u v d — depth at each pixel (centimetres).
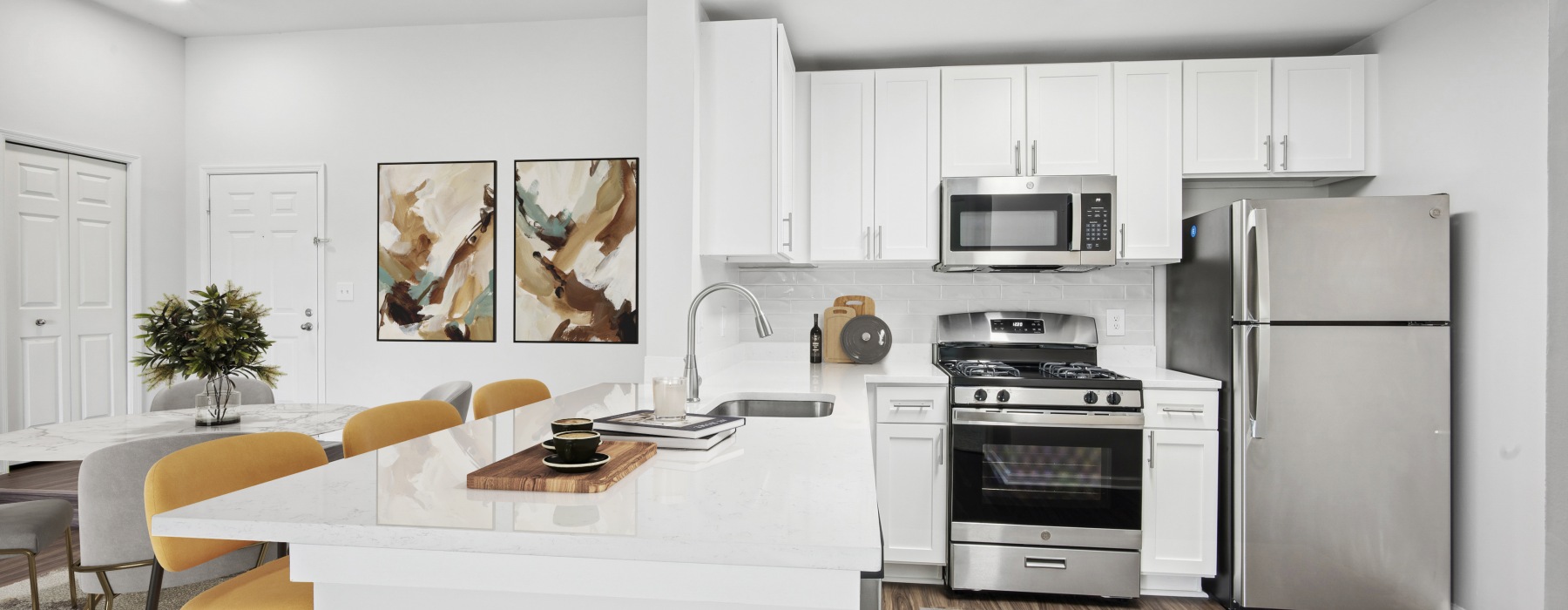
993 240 315
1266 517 270
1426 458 261
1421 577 262
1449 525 260
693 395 197
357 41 411
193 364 240
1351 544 266
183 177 426
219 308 248
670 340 275
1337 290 264
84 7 380
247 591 137
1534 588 237
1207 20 301
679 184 276
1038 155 321
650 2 279
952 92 325
